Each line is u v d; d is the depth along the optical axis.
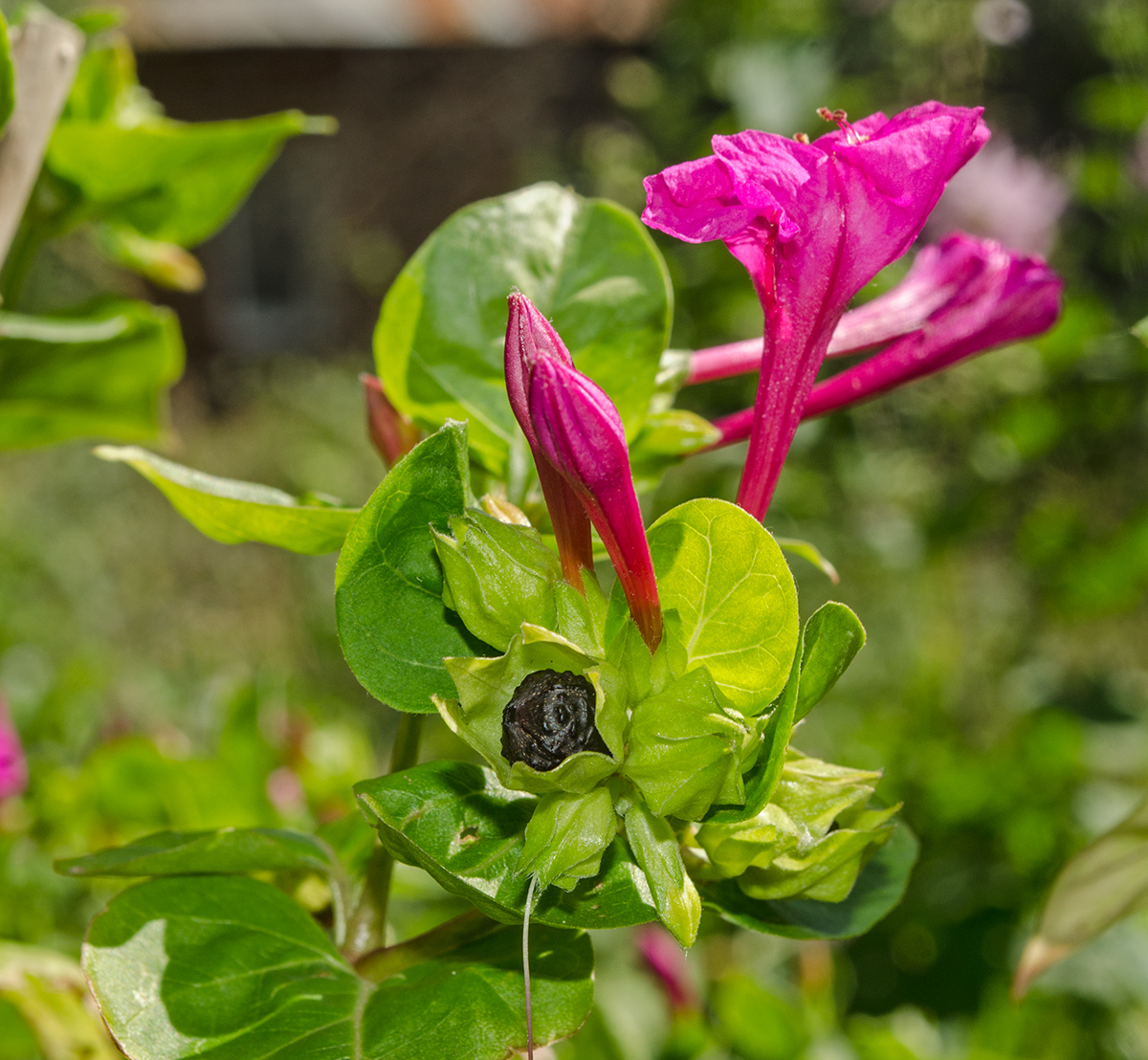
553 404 0.17
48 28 0.24
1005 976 0.47
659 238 0.61
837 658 0.18
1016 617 0.71
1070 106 0.72
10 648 0.72
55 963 0.26
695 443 0.22
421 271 0.22
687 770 0.17
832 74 0.68
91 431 0.32
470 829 0.18
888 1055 0.35
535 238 0.22
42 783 0.36
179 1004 0.19
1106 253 0.61
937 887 0.52
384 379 0.22
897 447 0.63
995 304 0.21
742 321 0.60
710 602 0.18
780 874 0.18
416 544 0.18
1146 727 0.57
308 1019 0.19
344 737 0.40
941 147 0.18
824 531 0.67
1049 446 0.59
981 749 0.68
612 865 0.18
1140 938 0.46
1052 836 0.53
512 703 0.18
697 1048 0.36
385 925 0.20
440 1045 0.18
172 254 0.34
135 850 0.20
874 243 0.18
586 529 0.18
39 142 0.24
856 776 0.18
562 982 0.19
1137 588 0.60
